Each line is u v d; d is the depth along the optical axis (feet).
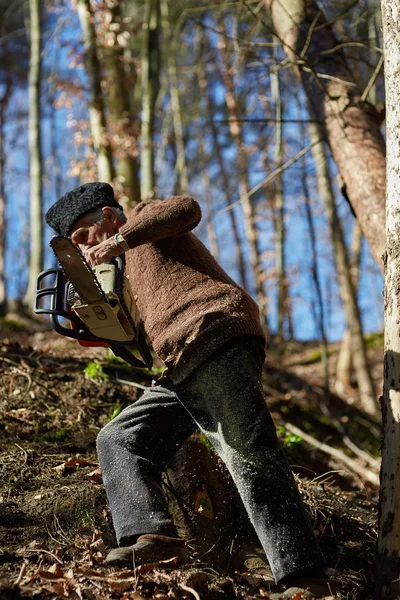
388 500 8.30
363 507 12.30
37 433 12.19
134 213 8.88
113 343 8.96
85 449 11.87
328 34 15.74
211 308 8.57
